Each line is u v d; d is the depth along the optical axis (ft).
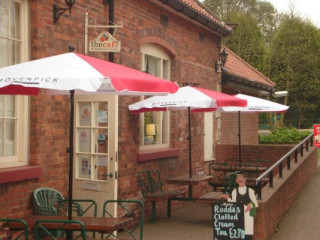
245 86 55.26
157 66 36.09
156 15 34.32
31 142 23.07
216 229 20.92
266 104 42.32
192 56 40.68
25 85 16.25
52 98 24.09
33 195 22.45
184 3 35.65
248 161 50.31
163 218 33.81
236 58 64.90
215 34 45.39
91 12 27.14
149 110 31.58
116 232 26.50
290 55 118.21
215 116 48.24
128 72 18.67
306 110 123.44
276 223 29.99
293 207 36.42
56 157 24.39
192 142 41.29
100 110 26.37
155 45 35.22
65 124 25.07
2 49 22.17
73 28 25.67
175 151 37.32
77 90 21.29
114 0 29.17
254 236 25.96
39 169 22.85
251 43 130.41
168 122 37.81
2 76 16.94
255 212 23.56
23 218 19.63
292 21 120.98
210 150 46.75
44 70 16.88
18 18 23.00
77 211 24.14
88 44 26.73
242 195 23.27
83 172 26.73
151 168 33.78
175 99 29.96
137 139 31.73
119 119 29.73
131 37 31.14
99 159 26.32
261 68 127.34
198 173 42.68
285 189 33.73
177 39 37.73
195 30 41.27
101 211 26.17
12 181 21.25
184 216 34.63
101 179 26.23
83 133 26.73
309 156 49.29
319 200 38.99
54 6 24.18
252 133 61.77
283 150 50.83
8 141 22.52
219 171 47.88
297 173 40.24
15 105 22.80
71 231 19.25
